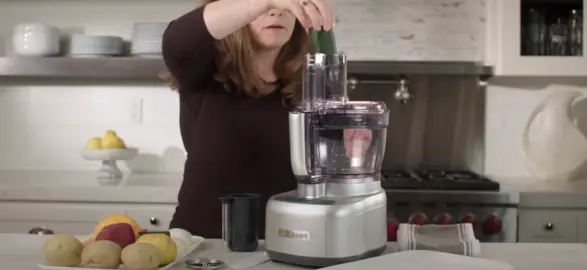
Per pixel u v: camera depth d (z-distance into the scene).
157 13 2.89
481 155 2.92
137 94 2.90
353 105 1.13
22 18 2.89
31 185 2.41
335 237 1.07
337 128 1.11
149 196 2.39
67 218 2.40
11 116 2.91
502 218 2.38
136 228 1.20
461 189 2.43
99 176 2.68
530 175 2.91
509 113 2.91
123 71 2.56
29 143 2.92
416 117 2.90
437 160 2.92
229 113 1.55
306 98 1.17
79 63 2.57
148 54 2.65
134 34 2.68
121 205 2.40
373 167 1.16
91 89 2.90
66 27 2.89
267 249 1.14
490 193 2.37
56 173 2.78
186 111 1.59
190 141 1.59
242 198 1.22
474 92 2.90
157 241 1.07
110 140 2.64
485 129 2.91
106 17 2.89
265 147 1.55
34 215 2.41
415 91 2.90
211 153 1.55
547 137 2.72
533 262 1.13
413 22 2.77
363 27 2.77
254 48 1.53
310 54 1.17
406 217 2.40
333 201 1.10
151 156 2.91
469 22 2.78
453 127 2.91
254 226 1.23
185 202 1.57
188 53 1.33
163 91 2.90
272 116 1.56
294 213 1.10
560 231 2.38
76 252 1.06
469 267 1.02
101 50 2.63
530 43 2.66
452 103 2.90
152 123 2.90
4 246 1.23
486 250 1.22
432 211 2.39
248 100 1.55
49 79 2.90
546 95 2.91
